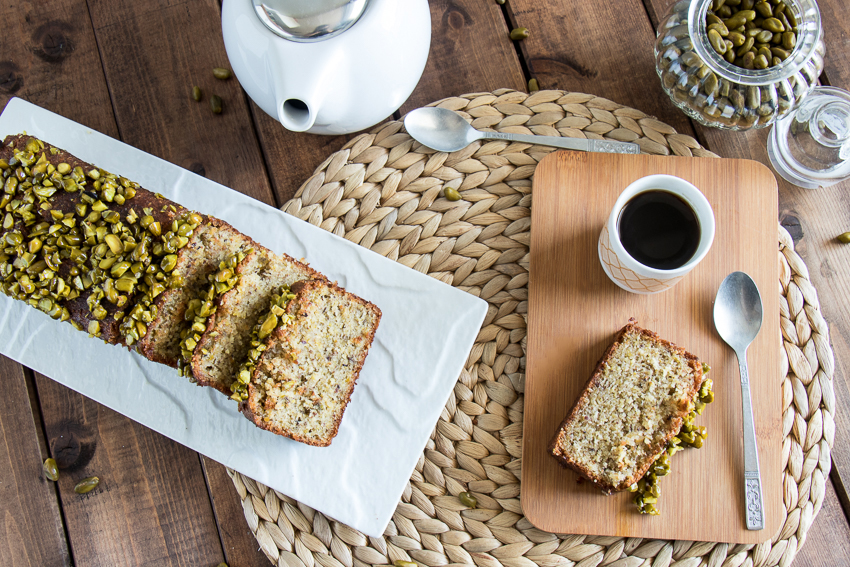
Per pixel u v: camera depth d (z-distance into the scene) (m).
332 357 0.55
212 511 0.59
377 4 0.51
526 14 0.61
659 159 0.58
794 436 0.57
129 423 0.60
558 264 0.57
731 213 0.57
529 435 0.56
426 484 0.57
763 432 0.56
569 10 0.61
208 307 0.53
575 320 0.57
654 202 0.54
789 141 0.59
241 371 0.53
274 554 0.57
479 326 0.56
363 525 0.56
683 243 0.54
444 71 0.61
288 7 0.50
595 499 0.55
